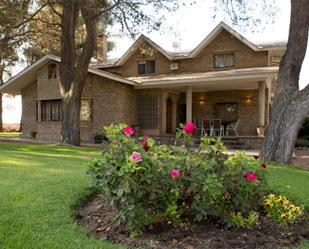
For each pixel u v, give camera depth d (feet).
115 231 11.72
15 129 116.67
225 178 11.95
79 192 15.51
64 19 47.37
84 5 43.88
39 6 51.62
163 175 11.31
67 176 19.03
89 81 59.93
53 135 63.72
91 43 46.16
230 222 12.04
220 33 62.13
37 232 10.96
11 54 65.92
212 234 11.60
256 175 12.81
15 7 45.39
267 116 60.70
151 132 59.82
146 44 65.98
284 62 30.60
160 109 59.47
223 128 59.67
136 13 45.70
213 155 12.18
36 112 68.39
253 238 11.30
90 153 32.37
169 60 65.67
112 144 11.62
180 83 54.39
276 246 10.90
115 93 57.72
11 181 17.52
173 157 11.86
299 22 29.81
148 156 11.15
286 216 12.71
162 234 11.55
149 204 11.48
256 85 57.11
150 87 58.75
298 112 29.71
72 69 48.16
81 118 60.64
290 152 30.09
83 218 13.14
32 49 71.82
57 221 12.14
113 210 12.67
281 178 20.70
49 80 64.08
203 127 60.54
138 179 10.82
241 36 58.34
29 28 58.95
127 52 67.97
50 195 14.97
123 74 69.92
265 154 30.73
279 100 30.58
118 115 57.31
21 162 24.81
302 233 12.03
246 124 60.90
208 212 11.98
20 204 13.60
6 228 11.03
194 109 65.57
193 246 10.76
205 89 62.75
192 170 11.62
